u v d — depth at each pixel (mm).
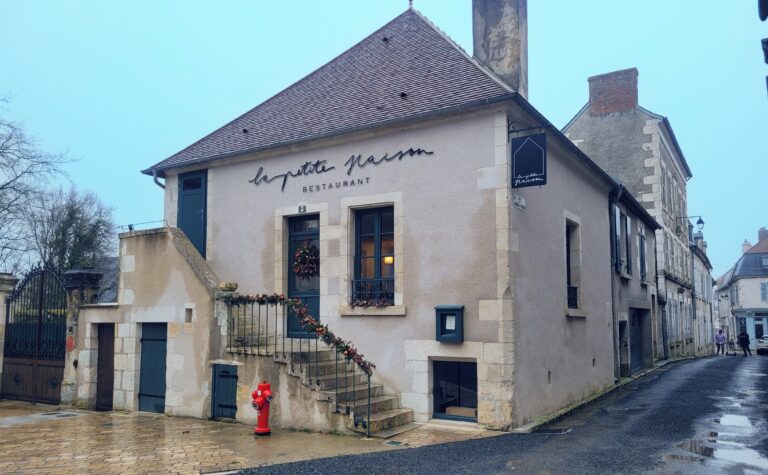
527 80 11250
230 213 11328
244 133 11859
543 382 9312
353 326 9609
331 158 10211
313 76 12641
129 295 10562
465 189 8828
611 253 14039
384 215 9844
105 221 27391
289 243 10789
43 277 11867
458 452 6906
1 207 20016
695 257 33094
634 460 6449
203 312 9617
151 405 10156
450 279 8797
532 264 9258
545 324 9602
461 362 8945
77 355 11094
